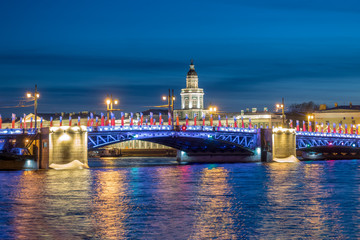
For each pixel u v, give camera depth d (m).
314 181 133.88
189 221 85.81
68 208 95.62
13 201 102.06
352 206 97.31
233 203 100.56
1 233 79.25
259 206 97.44
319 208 95.50
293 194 111.12
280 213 91.31
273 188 120.31
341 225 83.25
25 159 162.75
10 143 172.25
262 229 81.06
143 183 129.50
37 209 94.62
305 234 78.62
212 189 118.81
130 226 82.81
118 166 194.00
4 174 146.75
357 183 129.62
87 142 170.38
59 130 164.62
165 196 108.75
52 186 121.69
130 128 178.25
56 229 81.25
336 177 143.25
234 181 134.00
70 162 165.50
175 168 177.88
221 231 80.12
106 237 77.31
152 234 78.62
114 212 92.31
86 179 136.25
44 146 164.25
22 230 80.69
